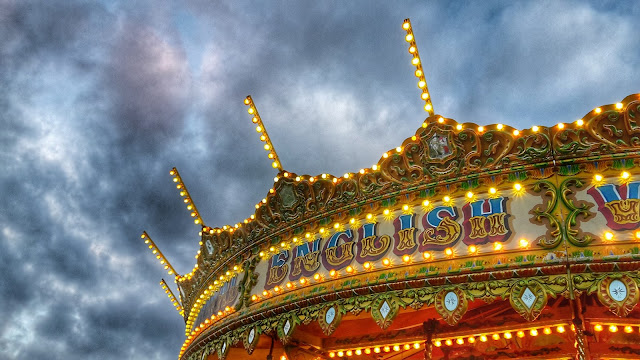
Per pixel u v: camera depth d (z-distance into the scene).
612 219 10.41
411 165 12.61
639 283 9.73
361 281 12.10
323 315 12.45
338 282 12.56
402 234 12.23
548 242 10.59
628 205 10.42
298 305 13.14
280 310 13.48
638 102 10.55
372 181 13.16
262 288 14.72
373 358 16.56
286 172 14.88
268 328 13.71
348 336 15.31
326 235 13.74
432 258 11.49
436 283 11.16
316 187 14.16
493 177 11.73
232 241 17.02
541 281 10.34
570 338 14.09
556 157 11.24
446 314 10.80
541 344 14.55
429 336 13.08
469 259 11.09
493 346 15.05
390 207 12.81
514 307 10.27
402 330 14.30
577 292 10.02
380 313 11.55
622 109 10.71
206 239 18.45
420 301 11.22
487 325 12.80
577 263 10.16
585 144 11.07
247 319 14.36
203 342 16.36
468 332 12.83
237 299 15.62
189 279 20.58
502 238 11.03
